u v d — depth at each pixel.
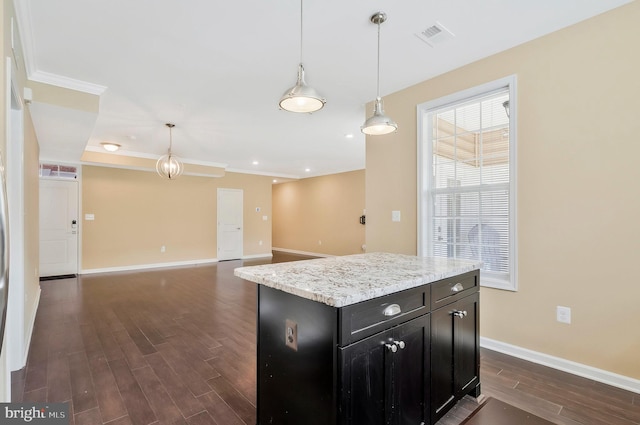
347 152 6.36
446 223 3.10
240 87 3.28
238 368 2.49
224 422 1.84
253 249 9.02
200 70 2.92
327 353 1.29
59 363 2.54
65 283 5.45
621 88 2.13
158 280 5.77
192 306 4.14
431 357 1.68
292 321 1.47
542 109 2.45
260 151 6.27
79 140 4.36
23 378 2.31
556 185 2.39
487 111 2.84
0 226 1.21
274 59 2.75
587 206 2.26
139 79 3.08
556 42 2.39
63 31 2.30
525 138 2.53
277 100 3.60
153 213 7.26
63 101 3.07
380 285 1.42
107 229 6.65
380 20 2.22
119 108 3.82
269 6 2.07
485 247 2.83
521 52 2.55
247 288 5.16
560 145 2.37
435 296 1.71
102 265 6.58
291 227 10.34
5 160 1.57
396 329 1.47
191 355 2.71
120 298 4.52
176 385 2.23
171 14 2.13
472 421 1.16
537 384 2.20
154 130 4.75
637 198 2.08
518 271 2.57
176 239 7.60
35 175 4.00
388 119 2.28
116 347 2.86
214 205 8.25
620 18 2.13
